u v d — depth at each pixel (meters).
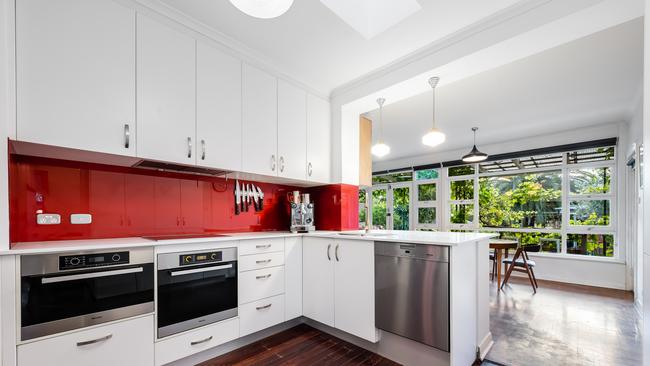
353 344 2.35
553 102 3.57
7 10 1.39
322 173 3.12
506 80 2.96
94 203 1.99
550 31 1.80
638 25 2.05
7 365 1.30
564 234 4.95
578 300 3.69
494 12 1.92
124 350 1.64
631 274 4.18
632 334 2.60
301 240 2.72
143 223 2.21
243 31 2.19
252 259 2.31
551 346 2.35
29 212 1.74
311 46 2.37
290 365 2.01
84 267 1.53
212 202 2.65
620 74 2.81
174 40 2.01
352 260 2.29
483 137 5.30
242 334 2.20
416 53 2.44
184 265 1.92
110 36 1.72
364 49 2.40
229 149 2.30
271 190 3.17
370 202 8.16
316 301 2.55
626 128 4.32
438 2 1.82
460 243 1.79
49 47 1.51
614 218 4.53
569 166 4.95
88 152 1.67
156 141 1.89
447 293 1.77
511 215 5.60
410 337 1.92
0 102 1.34
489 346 2.30
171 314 1.83
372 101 3.02
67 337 1.46
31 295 1.37
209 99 2.19
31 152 1.67
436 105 3.68
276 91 2.69
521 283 4.66
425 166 6.84
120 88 1.75
